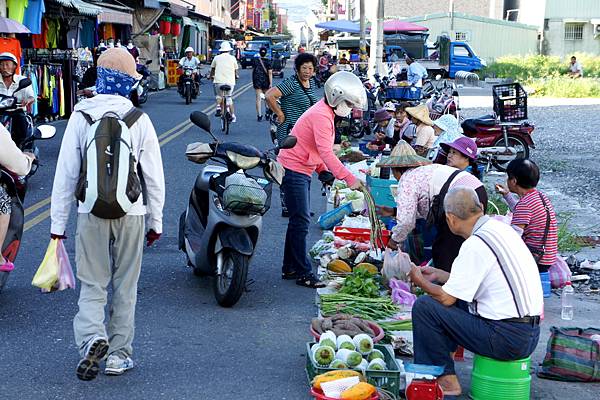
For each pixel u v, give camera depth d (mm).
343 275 7598
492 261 4832
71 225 9953
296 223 7691
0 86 11867
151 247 9070
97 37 26984
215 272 7207
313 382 4988
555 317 6949
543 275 7430
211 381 5441
